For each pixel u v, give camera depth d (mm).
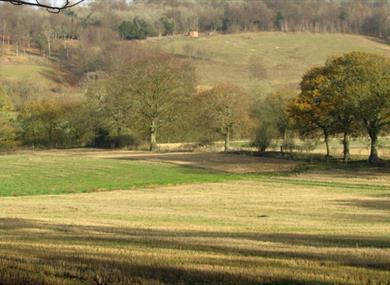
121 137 96812
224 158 78562
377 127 70000
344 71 72375
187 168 68438
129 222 27219
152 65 90812
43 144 101062
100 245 16625
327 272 12148
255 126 84750
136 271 11914
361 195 45750
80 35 123625
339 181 57031
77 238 18688
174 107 89875
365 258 14594
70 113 99375
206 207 36594
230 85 92125
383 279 11508
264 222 28406
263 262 13391
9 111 94812
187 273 11750
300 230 24266
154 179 58406
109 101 92688
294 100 75875
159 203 38938
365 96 67000
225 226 26062
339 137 85438
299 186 53156
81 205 36938
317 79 75312
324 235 21625
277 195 45531
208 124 86250
